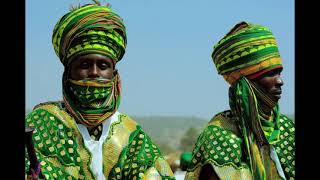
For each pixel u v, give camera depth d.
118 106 6.53
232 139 7.11
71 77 6.39
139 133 6.61
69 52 6.36
